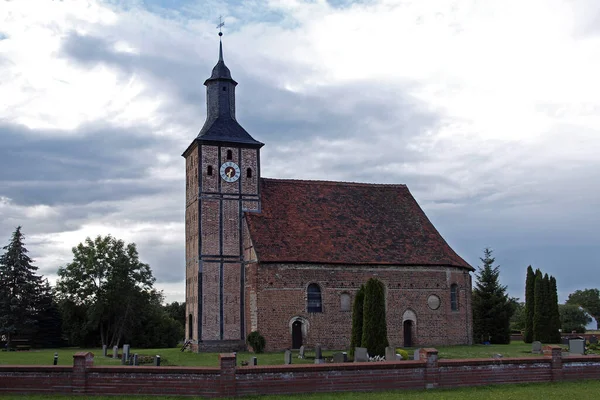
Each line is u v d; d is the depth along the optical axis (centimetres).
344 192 6862
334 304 6003
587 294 16400
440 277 6375
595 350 5747
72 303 8625
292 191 6650
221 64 6519
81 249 8712
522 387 3297
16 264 8350
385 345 4516
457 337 6388
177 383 2912
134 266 8819
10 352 6606
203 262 6019
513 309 7856
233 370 2917
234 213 6206
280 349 5778
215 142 6225
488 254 7881
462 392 3103
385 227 6612
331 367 3069
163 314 9631
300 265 5953
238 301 6050
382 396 2944
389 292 6184
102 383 2927
